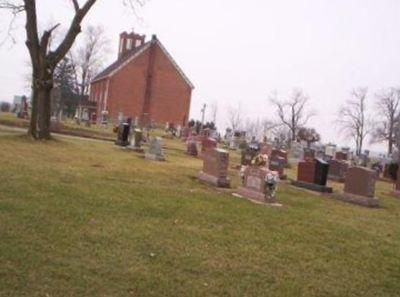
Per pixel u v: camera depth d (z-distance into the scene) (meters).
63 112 65.56
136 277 7.42
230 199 14.79
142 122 69.31
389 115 88.31
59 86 69.88
